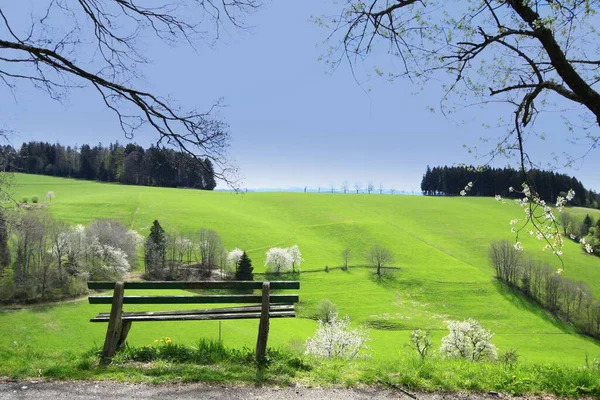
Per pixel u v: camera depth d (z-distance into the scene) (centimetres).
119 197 14662
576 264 10138
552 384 655
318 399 573
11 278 6250
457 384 650
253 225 13162
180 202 14775
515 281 9838
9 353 753
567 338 7631
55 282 6694
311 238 12769
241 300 746
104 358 706
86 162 19062
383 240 12538
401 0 754
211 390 587
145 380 614
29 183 16512
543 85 835
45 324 5381
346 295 9200
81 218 12062
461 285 9788
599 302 8200
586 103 755
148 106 828
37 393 566
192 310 776
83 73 783
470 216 14800
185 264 10425
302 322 7631
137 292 5066
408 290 9575
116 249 8950
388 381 643
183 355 732
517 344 7300
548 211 970
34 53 755
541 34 745
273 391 593
